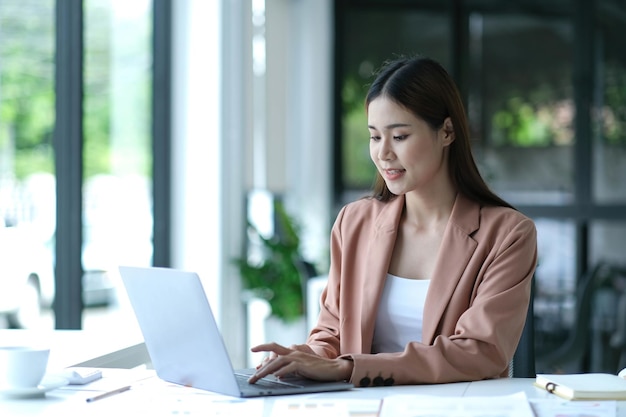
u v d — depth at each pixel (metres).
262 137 7.59
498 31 8.20
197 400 2.19
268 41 7.63
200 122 6.84
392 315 2.72
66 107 5.61
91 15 5.88
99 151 5.95
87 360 2.76
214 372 2.26
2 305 5.02
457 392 2.29
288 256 7.18
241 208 7.23
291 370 2.34
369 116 2.68
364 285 2.77
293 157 8.07
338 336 2.84
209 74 6.84
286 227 7.40
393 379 2.37
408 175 2.64
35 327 5.31
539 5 8.10
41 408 2.13
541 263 7.95
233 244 7.10
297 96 8.12
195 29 6.84
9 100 5.14
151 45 6.63
